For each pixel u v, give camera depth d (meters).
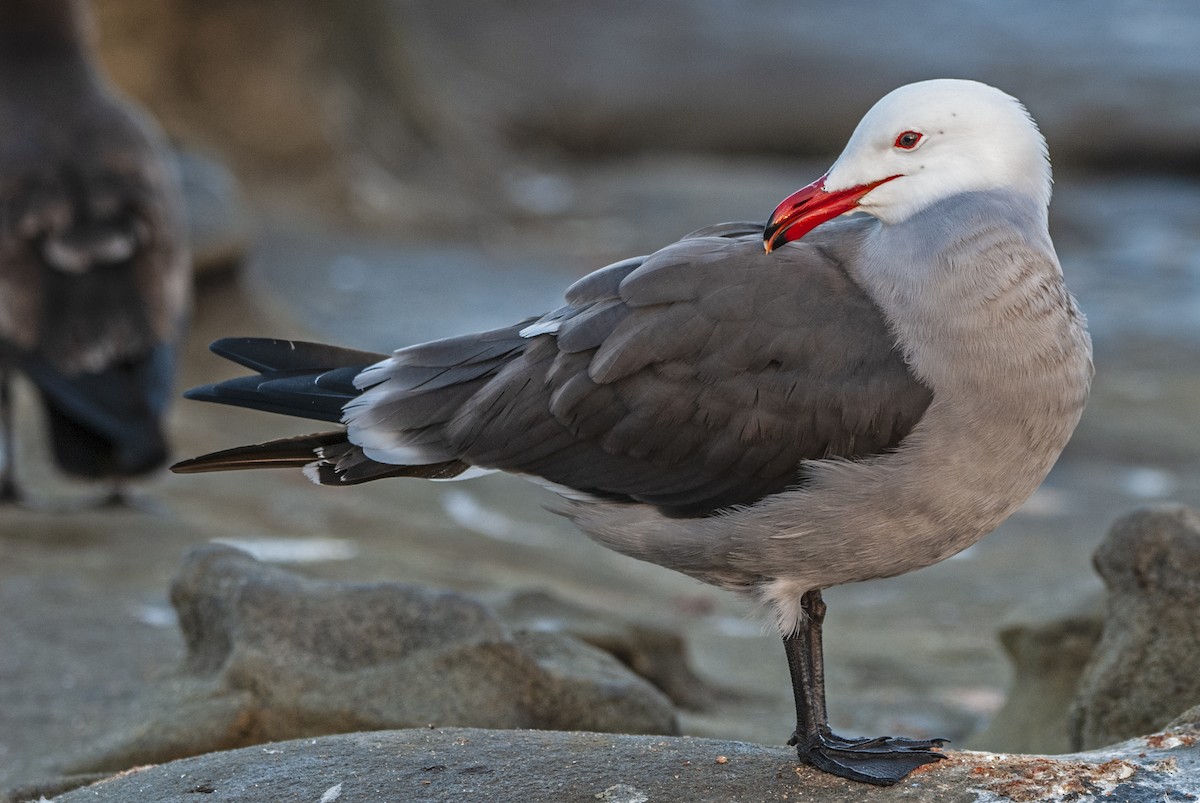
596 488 7.31
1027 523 19.23
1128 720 8.70
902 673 13.26
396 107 39.38
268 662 8.70
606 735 7.34
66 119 15.23
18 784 8.44
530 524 17.66
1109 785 6.49
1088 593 10.64
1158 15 59.78
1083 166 44.62
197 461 7.45
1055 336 6.91
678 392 7.09
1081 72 51.22
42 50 15.53
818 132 47.09
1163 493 20.50
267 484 16.88
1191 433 23.12
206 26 32.97
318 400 7.67
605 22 56.09
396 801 6.56
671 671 11.53
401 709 8.52
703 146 47.06
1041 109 46.97
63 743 9.30
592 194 39.62
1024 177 7.17
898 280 7.06
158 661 10.78
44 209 14.48
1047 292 6.94
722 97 48.69
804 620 7.48
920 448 6.88
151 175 15.19
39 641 11.06
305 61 34.66
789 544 7.04
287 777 6.86
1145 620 8.74
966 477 6.91
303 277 29.27
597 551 16.97
